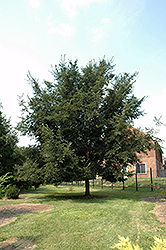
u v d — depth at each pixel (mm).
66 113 11852
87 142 13664
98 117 12719
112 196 13609
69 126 12469
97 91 13641
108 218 6602
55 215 7039
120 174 11859
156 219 6445
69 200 11250
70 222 6102
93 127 12969
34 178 11953
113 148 12086
